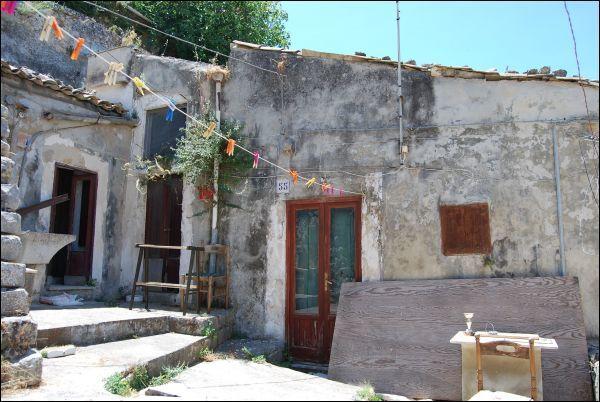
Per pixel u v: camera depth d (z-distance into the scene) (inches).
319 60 325.1
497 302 252.1
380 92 305.3
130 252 372.8
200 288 315.6
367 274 289.6
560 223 257.0
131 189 379.9
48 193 319.6
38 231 311.1
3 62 288.5
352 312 275.7
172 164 356.5
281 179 323.3
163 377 216.5
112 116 365.1
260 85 340.2
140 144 381.4
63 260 365.4
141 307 319.3
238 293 325.1
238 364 253.6
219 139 331.3
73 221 358.9
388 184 293.7
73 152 339.3
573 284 243.8
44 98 320.8
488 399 171.8
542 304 244.4
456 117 284.4
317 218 315.0
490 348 201.8
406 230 285.9
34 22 462.9
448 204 279.4
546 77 266.4
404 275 282.2
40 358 183.8
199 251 309.3
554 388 223.3
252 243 326.0
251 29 586.9
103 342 249.3
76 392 174.4
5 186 191.5
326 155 312.8
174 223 375.2
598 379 211.6
